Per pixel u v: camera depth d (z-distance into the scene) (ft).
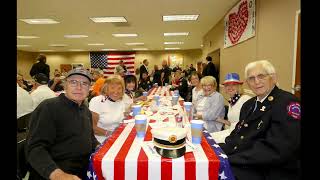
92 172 4.23
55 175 4.09
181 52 48.55
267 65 5.20
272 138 4.55
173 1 15.06
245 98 7.83
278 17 10.31
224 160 4.11
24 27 23.20
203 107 9.61
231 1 15.48
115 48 45.19
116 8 16.49
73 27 23.44
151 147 4.66
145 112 8.36
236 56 16.37
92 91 14.30
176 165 4.06
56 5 15.62
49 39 32.01
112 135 5.67
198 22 21.85
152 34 28.30
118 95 7.64
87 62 50.57
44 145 4.49
